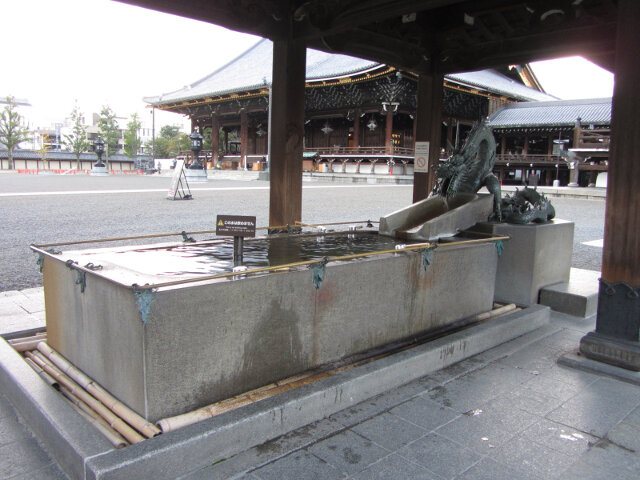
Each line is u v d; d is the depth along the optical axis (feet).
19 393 10.24
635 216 12.93
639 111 12.53
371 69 117.29
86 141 232.73
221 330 9.66
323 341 11.82
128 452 7.88
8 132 202.90
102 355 10.00
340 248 16.01
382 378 11.62
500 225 18.85
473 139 19.16
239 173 147.95
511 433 10.07
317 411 10.24
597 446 9.67
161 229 36.83
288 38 19.34
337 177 145.18
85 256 12.83
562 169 148.15
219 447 8.69
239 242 12.75
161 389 8.87
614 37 19.97
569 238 20.71
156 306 8.55
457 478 8.48
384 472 8.57
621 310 13.43
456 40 25.23
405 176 140.87
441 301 15.29
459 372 13.10
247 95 153.89
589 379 12.91
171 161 205.57
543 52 22.30
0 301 17.78
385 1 15.88
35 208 49.55
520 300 18.89
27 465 8.68
